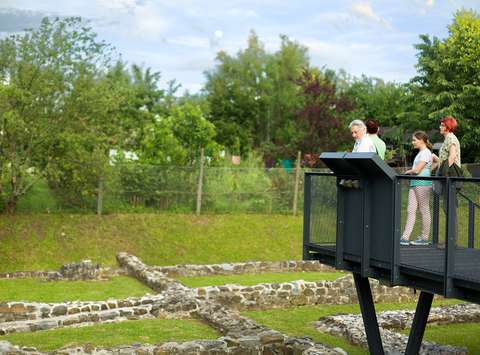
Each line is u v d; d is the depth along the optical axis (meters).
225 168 25.23
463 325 13.31
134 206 23.91
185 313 12.95
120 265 19.88
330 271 20.62
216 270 19.42
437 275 7.48
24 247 20.31
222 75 54.28
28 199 22.67
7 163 21.78
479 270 7.27
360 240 8.82
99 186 23.12
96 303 13.09
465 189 7.52
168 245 22.08
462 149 32.16
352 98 41.19
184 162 26.64
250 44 55.06
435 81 32.84
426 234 8.41
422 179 7.81
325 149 35.69
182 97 49.53
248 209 25.58
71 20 22.39
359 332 11.80
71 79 22.16
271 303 14.96
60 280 17.62
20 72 21.72
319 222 9.75
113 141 23.89
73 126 22.11
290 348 9.86
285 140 44.97
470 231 7.56
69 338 11.11
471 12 35.56
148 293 15.61
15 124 20.89
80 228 21.95
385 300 16.09
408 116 33.91
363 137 10.09
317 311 14.66
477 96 31.25
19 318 12.41
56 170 21.88
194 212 24.69
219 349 9.52
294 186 26.14
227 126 46.69
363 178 8.65
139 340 10.99
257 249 22.78
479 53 31.70
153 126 26.94
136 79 41.41
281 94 51.84
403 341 10.84
